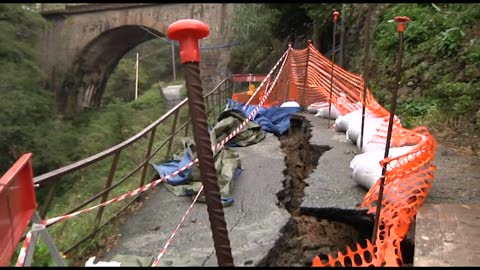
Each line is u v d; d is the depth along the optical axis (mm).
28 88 23469
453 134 6086
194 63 1455
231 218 4250
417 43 8773
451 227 3287
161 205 4750
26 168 2580
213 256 3523
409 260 3342
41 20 26328
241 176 5535
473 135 5867
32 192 2613
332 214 4031
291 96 12492
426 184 3846
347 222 4000
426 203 3822
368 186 4348
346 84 8117
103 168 10609
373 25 11055
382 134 5445
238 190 5016
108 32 33562
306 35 17875
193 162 4758
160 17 30875
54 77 34344
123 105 34219
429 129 6398
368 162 4418
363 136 5633
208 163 1506
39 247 2760
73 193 9570
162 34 31328
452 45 7574
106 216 4527
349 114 7059
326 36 15930
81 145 23672
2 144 20250
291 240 3990
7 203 2240
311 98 10328
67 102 34844
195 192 4906
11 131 20344
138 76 52938
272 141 7672
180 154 6656
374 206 3881
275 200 4684
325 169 5180
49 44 34312
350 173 4996
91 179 10133
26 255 2312
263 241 3734
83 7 33125
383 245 3094
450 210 3604
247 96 14727
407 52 8734
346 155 5738
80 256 3734
